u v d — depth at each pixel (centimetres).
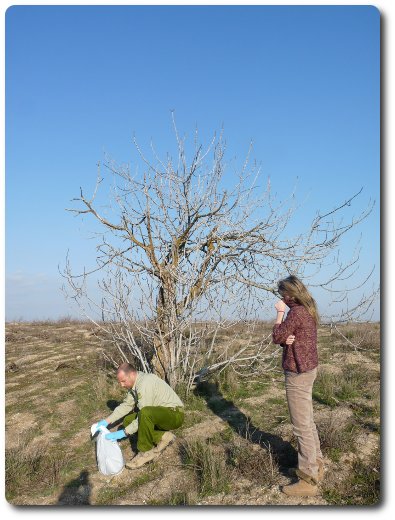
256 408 668
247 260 720
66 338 1289
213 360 773
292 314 474
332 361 876
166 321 689
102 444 527
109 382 811
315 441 483
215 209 671
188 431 606
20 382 864
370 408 641
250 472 498
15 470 521
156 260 685
